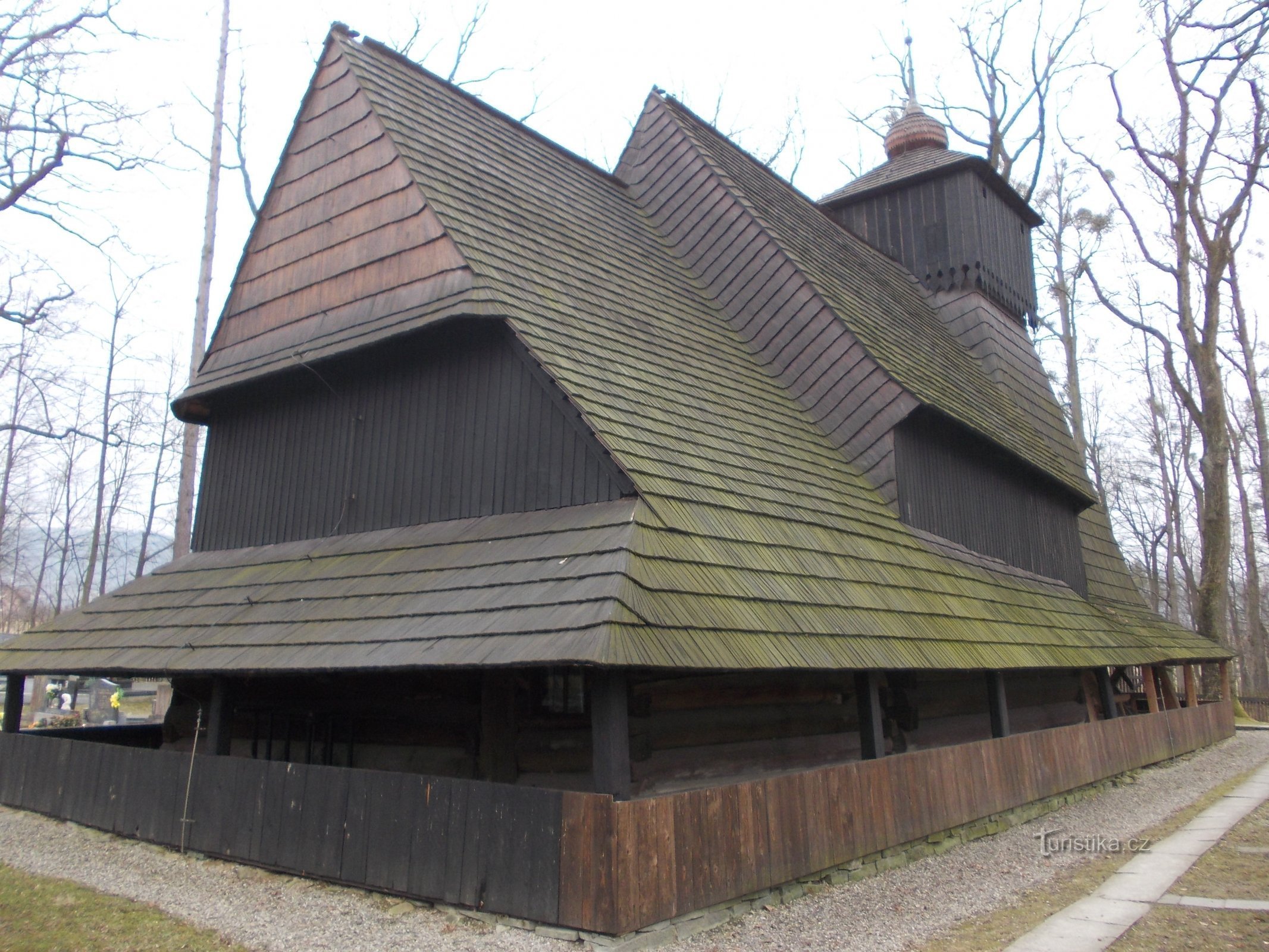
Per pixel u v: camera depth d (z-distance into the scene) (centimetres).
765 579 770
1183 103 2306
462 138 1147
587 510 764
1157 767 1545
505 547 763
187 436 1764
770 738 883
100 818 920
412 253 968
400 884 659
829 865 736
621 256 1206
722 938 610
